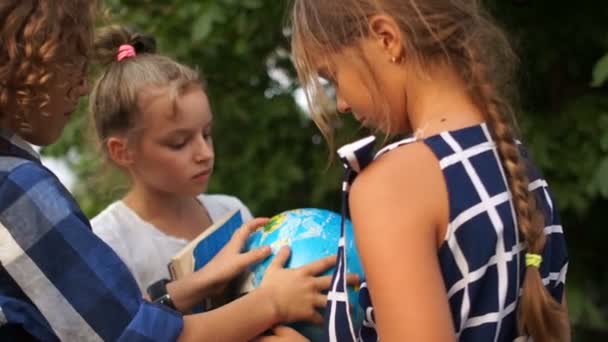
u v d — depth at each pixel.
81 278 1.84
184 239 2.71
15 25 1.87
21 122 1.94
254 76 5.11
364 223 1.65
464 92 1.78
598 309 4.77
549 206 1.89
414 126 1.79
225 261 2.21
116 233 2.62
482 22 1.82
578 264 4.84
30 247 1.83
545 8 4.74
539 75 4.77
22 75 1.89
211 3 4.45
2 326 1.83
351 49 1.78
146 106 2.60
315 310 2.08
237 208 2.94
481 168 1.71
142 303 1.88
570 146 4.55
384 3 1.76
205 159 2.62
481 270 1.68
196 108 2.61
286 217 2.25
